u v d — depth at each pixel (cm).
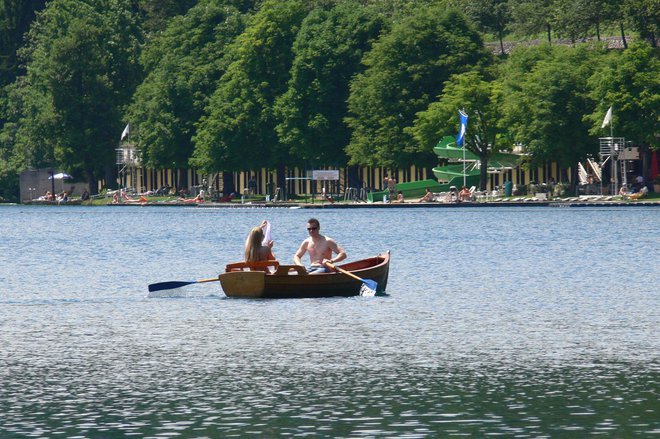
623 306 6531
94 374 4506
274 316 6209
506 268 9288
